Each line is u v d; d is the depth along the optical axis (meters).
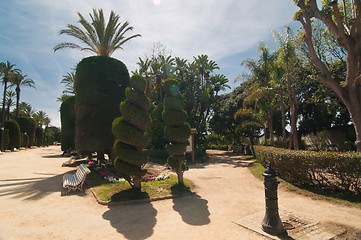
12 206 5.76
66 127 16.81
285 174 8.48
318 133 22.97
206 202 6.32
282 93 15.78
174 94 7.79
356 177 6.20
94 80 11.81
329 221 4.73
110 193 6.73
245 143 31.95
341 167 6.45
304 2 10.12
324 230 4.23
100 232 4.17
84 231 4.21
